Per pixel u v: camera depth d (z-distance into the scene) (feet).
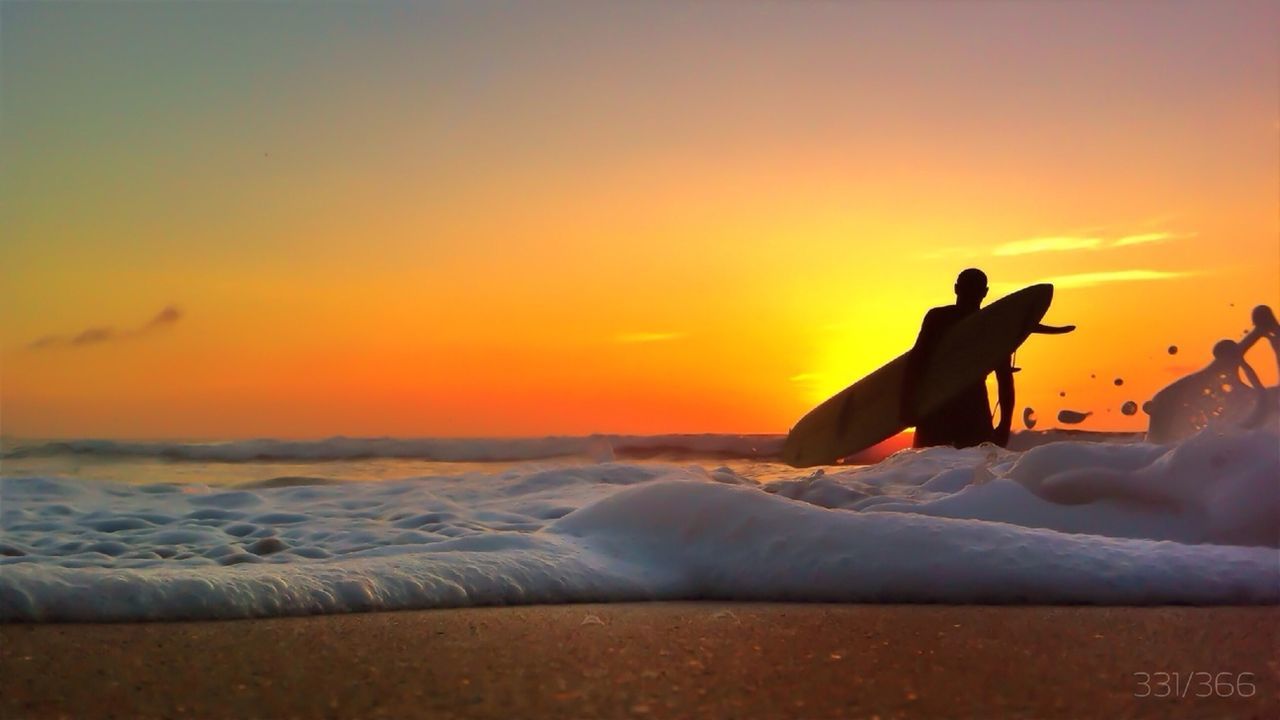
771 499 11.60
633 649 7.93
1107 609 9.70
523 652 7.82
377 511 15.79
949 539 10.68
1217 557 10.69
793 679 7.07
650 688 6.82
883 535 10.80
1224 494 12.14
